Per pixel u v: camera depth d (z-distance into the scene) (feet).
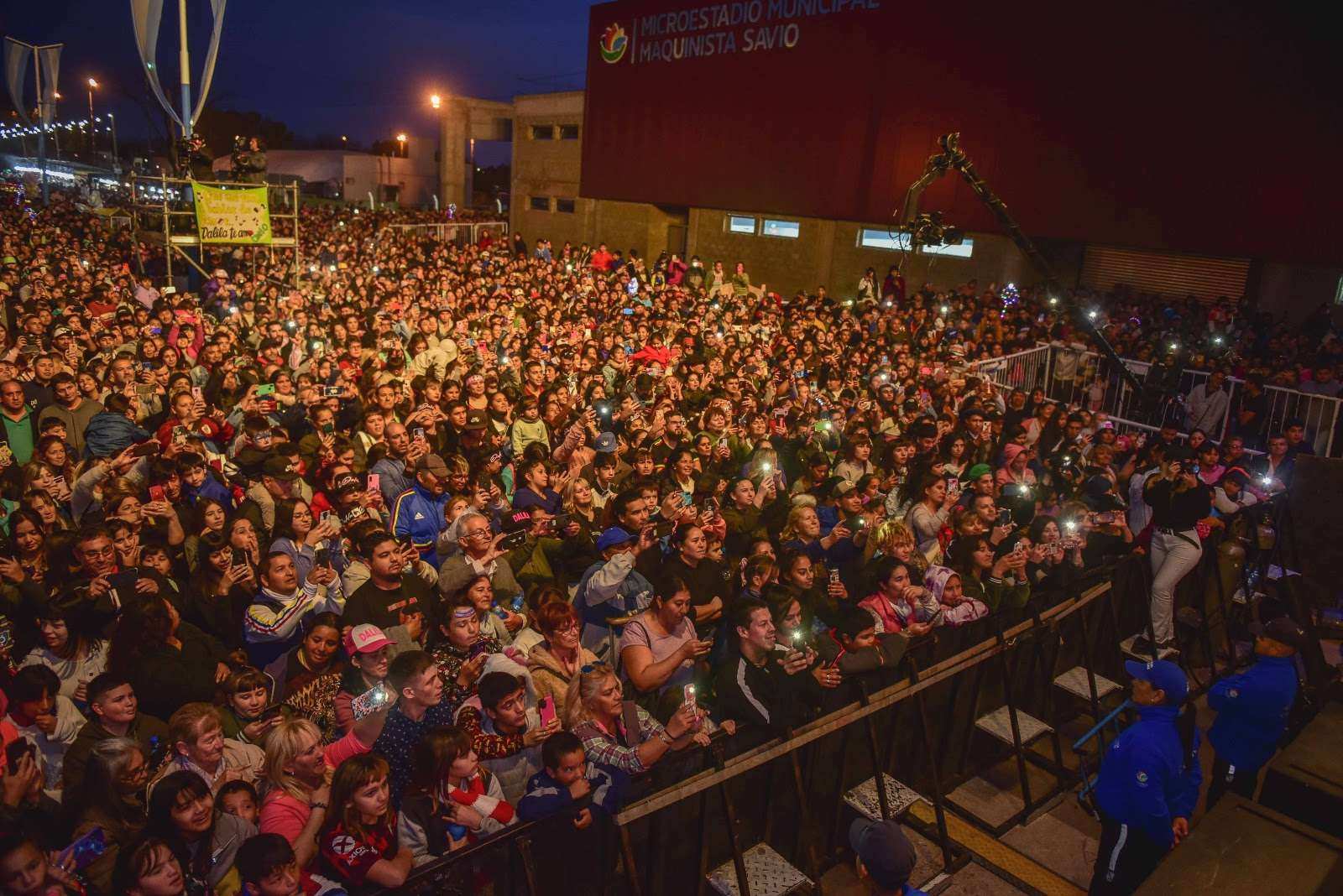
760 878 15.49
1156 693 15.76
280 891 10.66
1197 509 25.11
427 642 18.33
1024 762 19.90
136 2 64.28
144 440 25.70
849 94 81.46
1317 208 56.85
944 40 73.77
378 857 11.57
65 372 27.91
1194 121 61.31
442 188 207.10
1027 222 70.54
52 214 112.06
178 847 11.64
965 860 18.33
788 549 23.11
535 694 16.07
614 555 18.86
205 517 19.54
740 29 90.53
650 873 14.71
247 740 15.12
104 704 13.55
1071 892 17.72
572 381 40.86
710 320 61.67
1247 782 19.30
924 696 19.66
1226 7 58.95
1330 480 27.76
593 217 118.52
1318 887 10.71
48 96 130.72
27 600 17.48
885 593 20.26
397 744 13.93
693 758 14.69
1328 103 55.77
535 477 24.81
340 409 33.24
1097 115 65.82
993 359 53.01
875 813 17.57
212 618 18.33
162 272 76.59
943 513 26.66
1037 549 23.76
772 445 33.42
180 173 66.54
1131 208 64.85
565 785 12.91
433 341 46.88
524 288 76.74
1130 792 15.46
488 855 12.48
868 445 31.71
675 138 99.40
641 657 16.51
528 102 128.36
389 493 25.30
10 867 9.70
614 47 104.88
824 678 16.94
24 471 22.33
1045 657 22.41
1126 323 61.77
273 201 144.05
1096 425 41.63
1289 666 18.71
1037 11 67.97
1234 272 65.67
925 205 76.33
